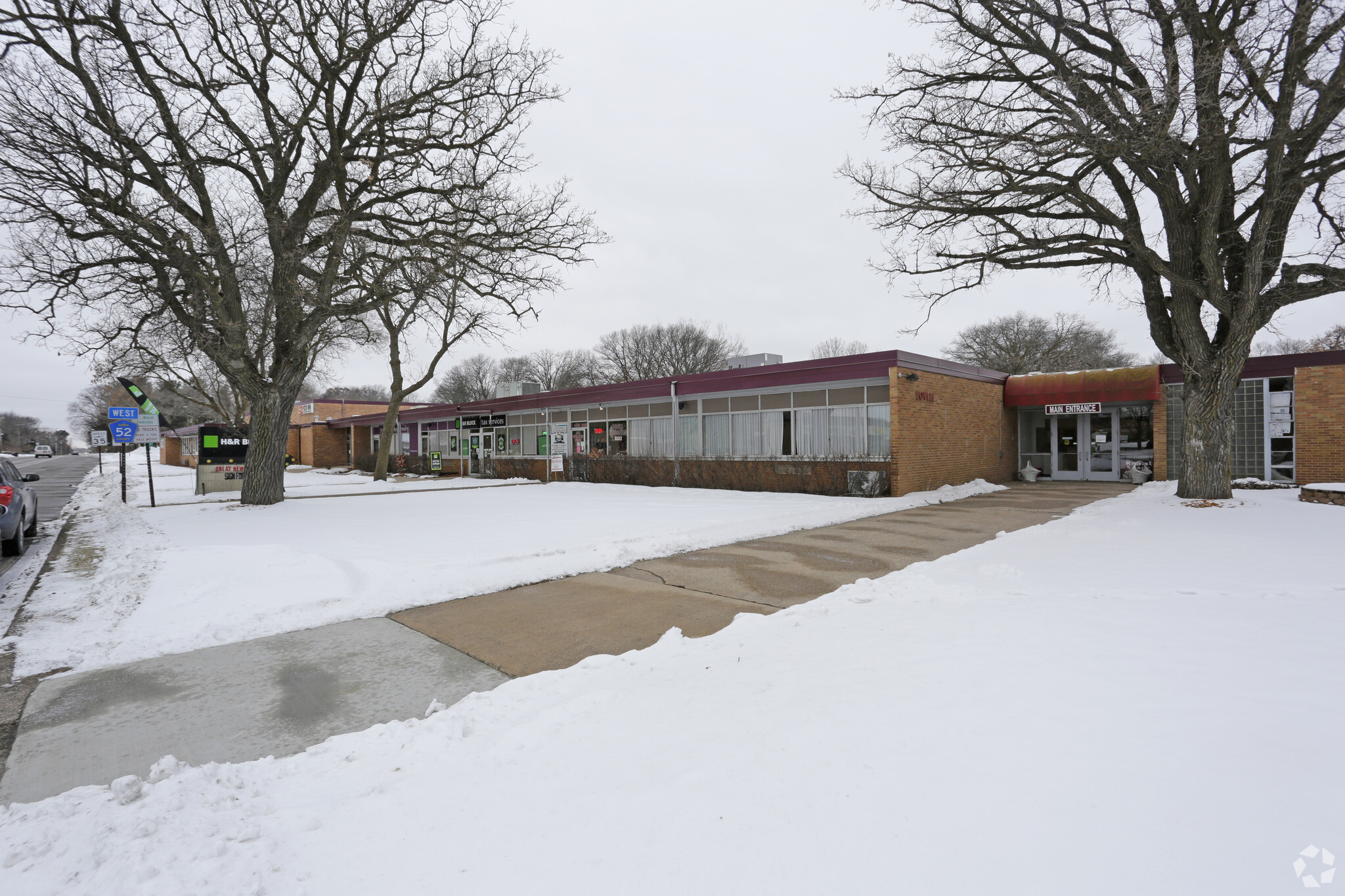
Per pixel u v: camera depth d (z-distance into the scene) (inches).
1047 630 174.4
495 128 633.0
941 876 75.1
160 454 2448.3
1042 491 708.0
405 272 607.2
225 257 624.4
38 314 551.5
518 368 2812.5
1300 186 491.5
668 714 134.0
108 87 547.8
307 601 263.4
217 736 153.3
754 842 85.7
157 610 254.4
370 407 1836.9
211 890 86.2
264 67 602.2
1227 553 307.1
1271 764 94.8
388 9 605.3
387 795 112.2
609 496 735.7
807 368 721.0
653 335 2378.2
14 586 312.7
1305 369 655.8
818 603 232.8
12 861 97.7
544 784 109.3
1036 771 96.5
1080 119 476.7
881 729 115.4
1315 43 435.5
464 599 281.1
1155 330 559.5
